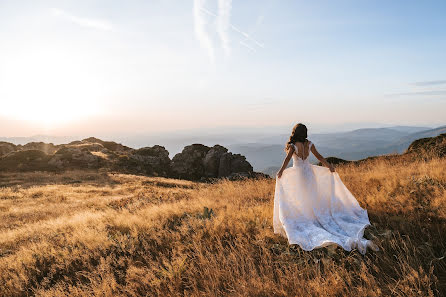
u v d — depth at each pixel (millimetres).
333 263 3705
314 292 3289
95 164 44281
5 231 11578
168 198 12820
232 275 3979
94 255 5703
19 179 33000
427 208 5055
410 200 5613
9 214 15836
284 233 4980
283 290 3414
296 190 5031
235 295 3521
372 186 7434
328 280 3424
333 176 5266
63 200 20859
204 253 4852
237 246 4711
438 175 6941
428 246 3785
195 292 3750
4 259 6586
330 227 4758
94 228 7977
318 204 5082
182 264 4410
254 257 4441
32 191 24062
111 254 5527
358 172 11227
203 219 6383
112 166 45094
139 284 4301
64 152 44750
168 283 4145
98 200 19438
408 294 2988
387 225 4766
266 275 3840
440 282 3176
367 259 3887
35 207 17906
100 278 4781
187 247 5098
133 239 6051
